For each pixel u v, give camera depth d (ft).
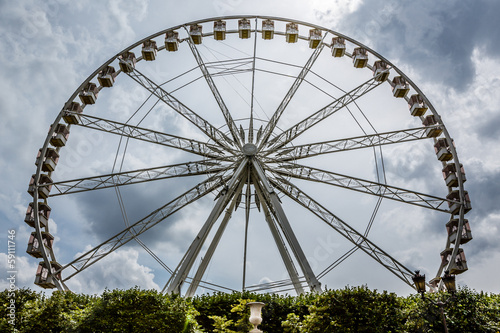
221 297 103.04
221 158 121.19
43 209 118.42
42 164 119.24
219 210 109.70
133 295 93.56
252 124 126.21
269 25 141.18
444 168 127.95
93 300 97.45
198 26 140.46
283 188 118.11
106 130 121.49
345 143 122.52
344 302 86.84
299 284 105.70
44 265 110.73
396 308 87.15
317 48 135.64
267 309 97.71
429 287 111.34
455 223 121.39
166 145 120.67
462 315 83.97
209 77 128.57
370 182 118.52
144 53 135.74
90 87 127.95
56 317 94.17
